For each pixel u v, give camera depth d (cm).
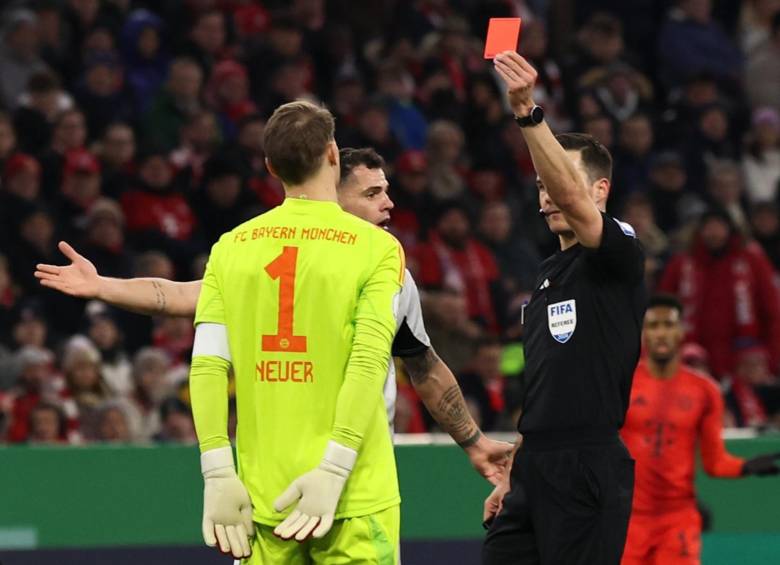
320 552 1642
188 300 1819
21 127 4231
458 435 1905
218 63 4709
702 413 2638
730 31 5578
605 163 1817
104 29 4619
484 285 4256
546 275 1800
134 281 1803
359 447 1627
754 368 3916
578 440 1742
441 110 4800
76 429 3266
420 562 2842
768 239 4653
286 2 5078
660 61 5425
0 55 4497
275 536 1636
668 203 4753
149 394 3425
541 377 1769
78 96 4459
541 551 1764
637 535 2597
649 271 4303
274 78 4681
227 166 4197
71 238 4016
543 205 1805
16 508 2725
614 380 1747
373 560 1634
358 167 1933
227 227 4194
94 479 2759
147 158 4150
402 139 4691
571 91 5100
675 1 5503
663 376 2644
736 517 2995
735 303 4178
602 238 1705
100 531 2752
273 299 1636
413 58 4994
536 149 1656
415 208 4284
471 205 4544
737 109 5228
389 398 1728
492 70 5088
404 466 2852
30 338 3588
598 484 1733
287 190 1683
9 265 3872
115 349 3591
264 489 1634
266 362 1634
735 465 2638
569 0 5578
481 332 3866
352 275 1631
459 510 2864
